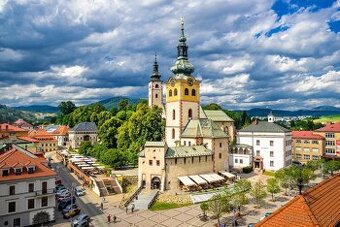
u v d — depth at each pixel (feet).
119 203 280.72
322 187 94.17
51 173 235.81
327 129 461.37
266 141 392.06
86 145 550.77
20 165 225.15
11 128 487.61
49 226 226.79
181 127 371.35
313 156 456.86
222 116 495.82
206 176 319.27
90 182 338.95
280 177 292.61
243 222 221.25
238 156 403.54
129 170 389.19
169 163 303.27
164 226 221.05
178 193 286.66
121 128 506.89
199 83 388.78
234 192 269.44
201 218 234.17
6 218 215.51
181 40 388.57
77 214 249.55
